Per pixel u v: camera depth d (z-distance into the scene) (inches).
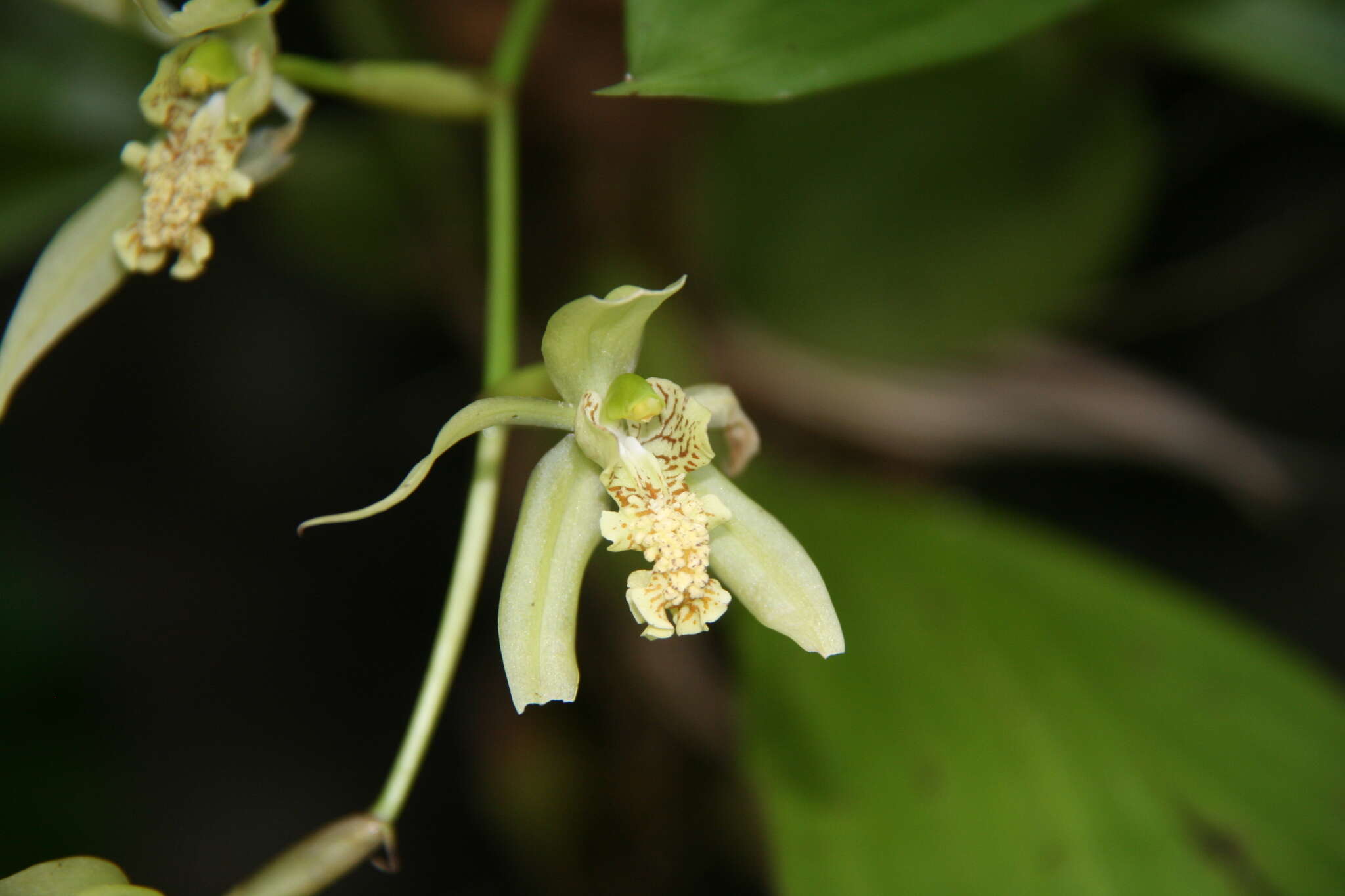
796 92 18.6
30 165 21.7
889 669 20.2
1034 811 19.6
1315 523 23.8
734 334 22.9
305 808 29.8
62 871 18.2
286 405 31.1
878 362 22.8
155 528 30.5
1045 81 21.4
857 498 21.5
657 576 18.6
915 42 18.7
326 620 30.9
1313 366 23.7
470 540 18.8
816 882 19.3
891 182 21.9
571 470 18.7
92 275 19.1
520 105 22.5
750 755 19.6
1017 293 22.5
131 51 21.9
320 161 23.0
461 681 29.8
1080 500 25.8
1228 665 20.4
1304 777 19.8
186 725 29.7
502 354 19.3
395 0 22.1
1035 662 20.3
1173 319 24.2
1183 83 23.0
